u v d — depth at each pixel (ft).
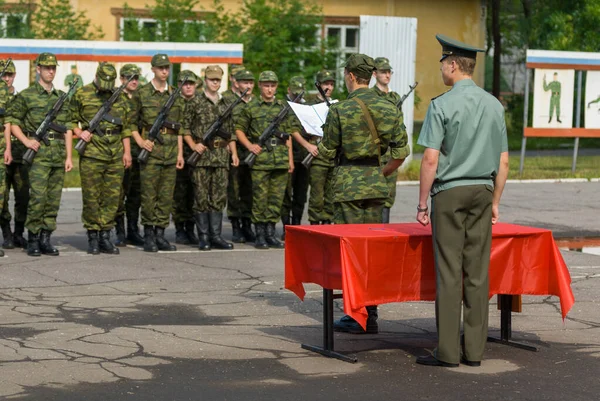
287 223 45.37
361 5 107.96
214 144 41.68
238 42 79.87
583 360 24.44
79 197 61.87
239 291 33.17
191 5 84.12
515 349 25.54
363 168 27.12
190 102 41.50
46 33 85.25
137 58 64.59
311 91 77.97
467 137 23.12
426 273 24.03
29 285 33.47
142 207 41.22
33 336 26.12
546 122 79.00
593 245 45.62
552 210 58.70
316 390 21.47
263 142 42.39
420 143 23.30
